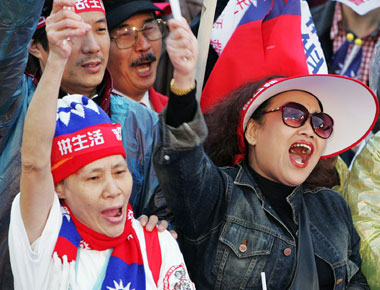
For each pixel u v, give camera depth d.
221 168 9.20
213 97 9.84
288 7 9.82
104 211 7.29
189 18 14.91
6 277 8.60
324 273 9.00
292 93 9.12
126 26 11.46
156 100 12.52
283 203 9.14
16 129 8.81
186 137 7.66
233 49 9.77
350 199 10.65
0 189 8.63
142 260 7.53
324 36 15.91
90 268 7.29
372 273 9.77
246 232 8.63
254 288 8.54
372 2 13.60
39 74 9.66
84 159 7.18
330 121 8.98
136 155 9.70
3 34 7.77
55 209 7.12
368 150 10.84
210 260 8.55
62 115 7.30
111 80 9.84
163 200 9.51
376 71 11.57
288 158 8.88
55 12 6.88
